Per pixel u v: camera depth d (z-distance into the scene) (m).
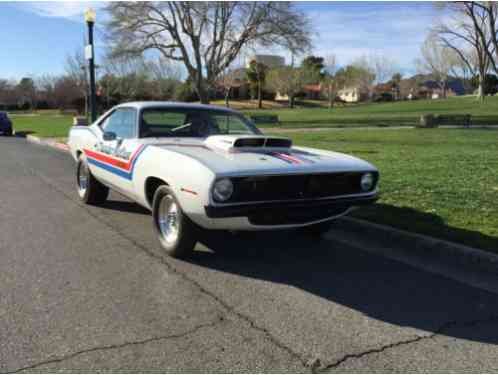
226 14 31.59
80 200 7.51
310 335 3.22
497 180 8.41
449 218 5.88
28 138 21.84
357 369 2.82
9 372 2.71
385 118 37.62
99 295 3.81
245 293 3.91
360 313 3.59
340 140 17.47
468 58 74.56
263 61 62.16
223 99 92.69
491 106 52.69
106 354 2.93
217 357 2.91
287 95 88.94
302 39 31.33
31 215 6.47
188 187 4.07
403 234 5.31
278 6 30.88
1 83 79.00
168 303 3.68
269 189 4.12
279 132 22.70
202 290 3.95
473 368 2.87
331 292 3.98
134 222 6.15
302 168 4.18
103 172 6.11
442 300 3.86
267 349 3.02
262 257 4.84
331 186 4.44
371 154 12.60
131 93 62.66
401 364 2.89
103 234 5.56
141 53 32.41
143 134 5.39
